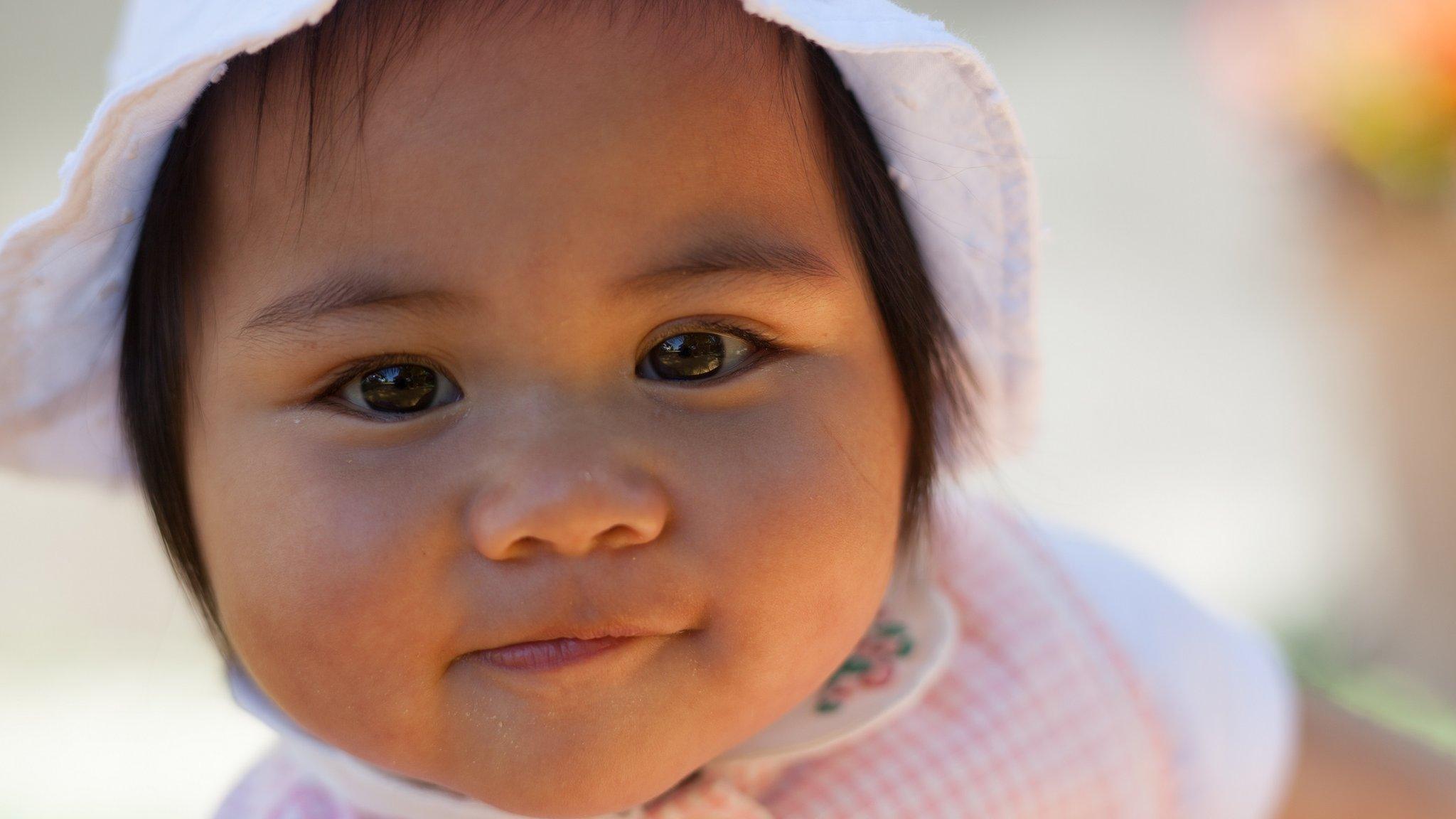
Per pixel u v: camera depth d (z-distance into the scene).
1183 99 5.95
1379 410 3.39
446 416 0.90
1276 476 4.05
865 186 1.05
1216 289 5.05
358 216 0.89
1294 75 3.22
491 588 0.88
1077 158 5.75
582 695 0.89
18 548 4.23
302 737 1.08
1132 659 1.31
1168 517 3.98
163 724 3.45
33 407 1.12
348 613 0.89
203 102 0.95
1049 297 5.14
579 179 0.88
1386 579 3.35
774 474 0.92
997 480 1.36
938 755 1.20
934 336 1.13
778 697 0.95
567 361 0.89
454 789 0.97
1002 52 6.38
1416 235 3.23
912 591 1.24
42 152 5.44
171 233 0.98
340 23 0.90
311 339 0.90
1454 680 3.14
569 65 0.89
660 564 0.89
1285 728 1.45
